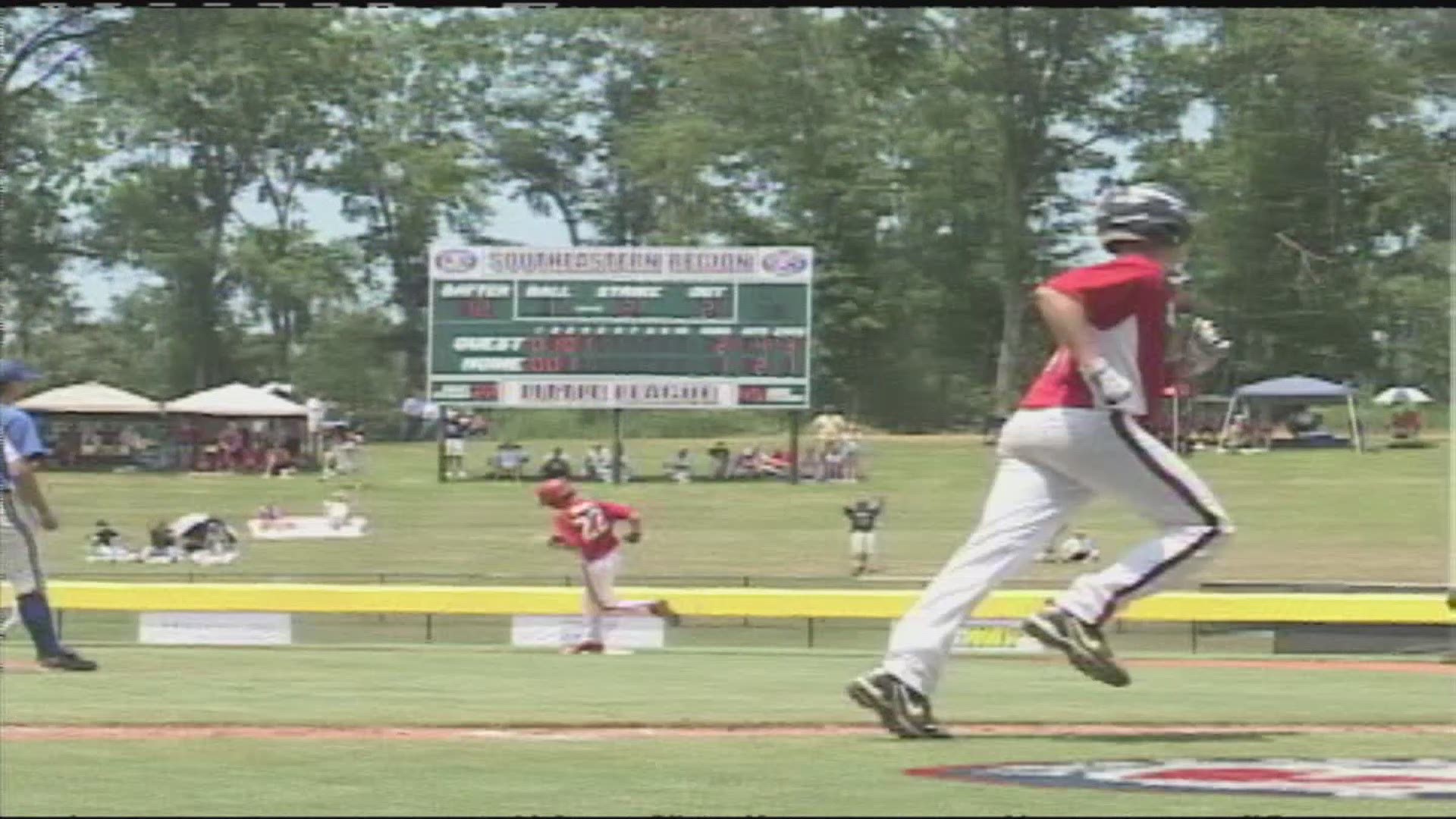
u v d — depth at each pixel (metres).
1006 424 21.45
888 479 114.06
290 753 19.42
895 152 156.75
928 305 153.25
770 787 17.03
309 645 47.69
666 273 104.44
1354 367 153.50
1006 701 27.81
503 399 104.81
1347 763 19.52
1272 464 120.31
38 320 163.88
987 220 155.12
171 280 165.38
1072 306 20.38
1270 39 152.88
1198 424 131.62
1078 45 155.38
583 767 18.44
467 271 104.81
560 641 49.78
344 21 167.25
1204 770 18.72
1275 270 154.62
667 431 139.00
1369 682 33.69
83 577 70.94
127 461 123.56
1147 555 20.86
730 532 94.94
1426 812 15.57
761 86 157.12
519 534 94.88
